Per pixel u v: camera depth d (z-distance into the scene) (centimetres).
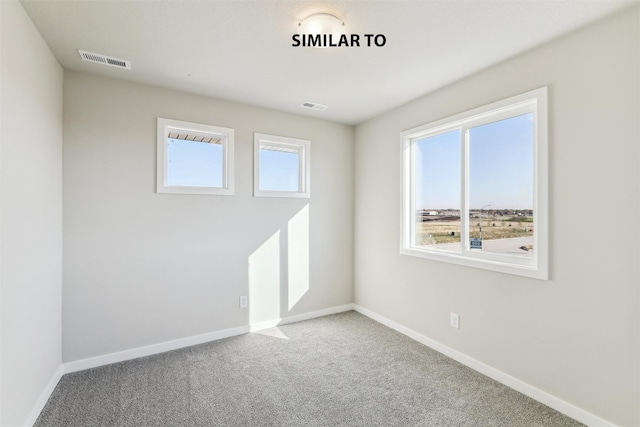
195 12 177
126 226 268
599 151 183
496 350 239
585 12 174
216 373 246
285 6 172
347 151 404
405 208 330
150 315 279
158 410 200
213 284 311
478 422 191
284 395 218
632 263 171
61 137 240
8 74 155
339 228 398
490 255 252
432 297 296
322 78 265
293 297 363
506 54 222
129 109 270
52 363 221
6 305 154
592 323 187
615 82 176
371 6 171
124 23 187
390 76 260
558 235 202
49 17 181
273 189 358
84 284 252
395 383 234
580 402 192
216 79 267
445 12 176
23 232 172
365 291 388
